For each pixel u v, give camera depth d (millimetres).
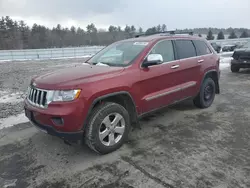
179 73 4281
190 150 3311
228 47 28312
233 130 4008
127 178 2684
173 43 4324
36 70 13141
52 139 3764
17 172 2867
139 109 3590
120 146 3398
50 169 2918
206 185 2525
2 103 5863
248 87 7496
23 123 4480
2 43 63219
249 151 3256
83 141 3109
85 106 2859
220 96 6391
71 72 3311
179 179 2639
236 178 2637
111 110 3152
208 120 4508
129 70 3418
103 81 3062
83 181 2660
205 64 4965
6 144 3619
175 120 4523
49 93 2877
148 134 3889
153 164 2961
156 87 3836
